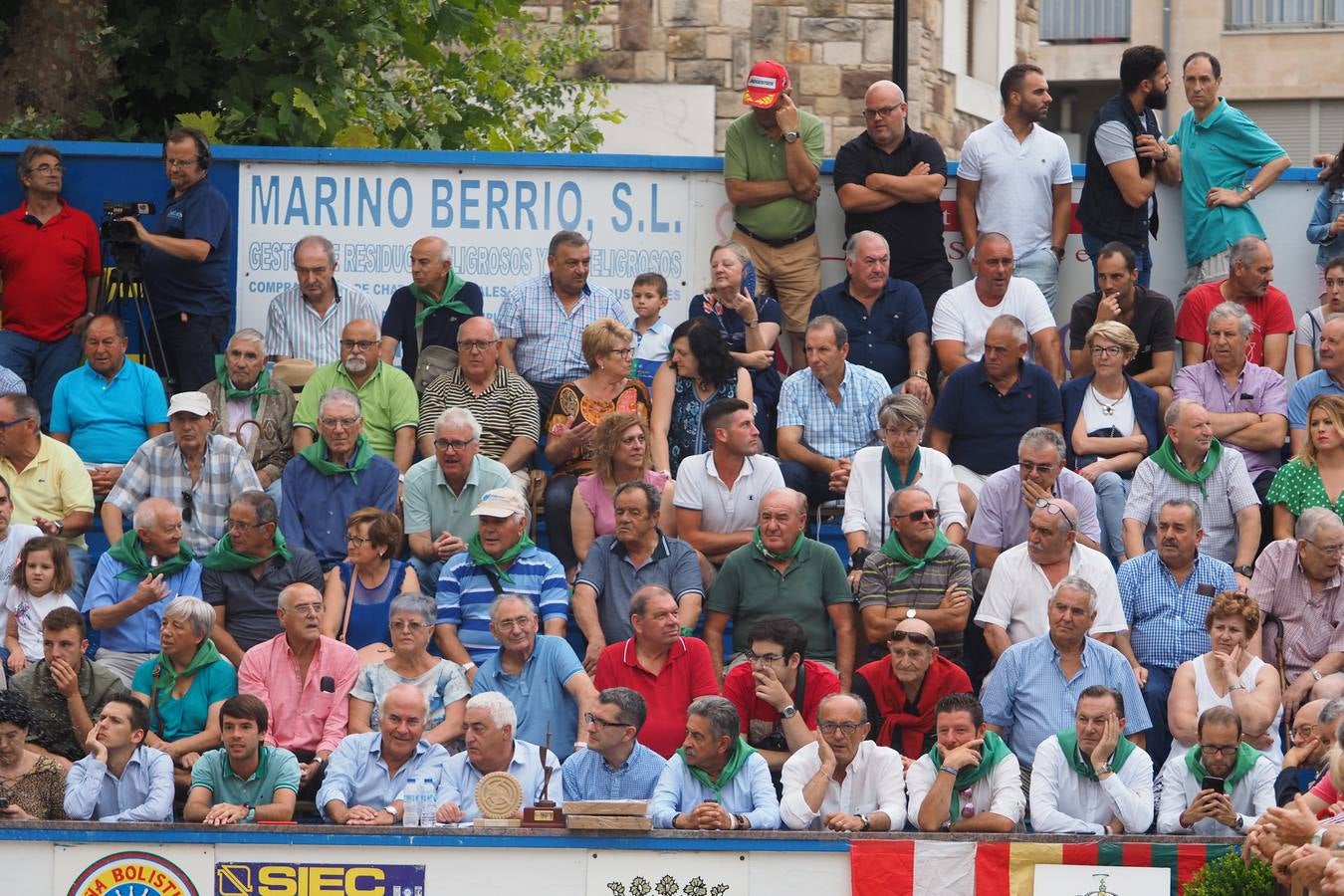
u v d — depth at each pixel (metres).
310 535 41.72
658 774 35.97
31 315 46.88
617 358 43.47
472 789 35.75
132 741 35.66
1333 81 99.56
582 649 41.38
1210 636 38.25
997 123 48.06
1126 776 35.72
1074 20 102.50
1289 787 35.16
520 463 43.59
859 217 47.50
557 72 68.50
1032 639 38.19
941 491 41.75
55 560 39.62
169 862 34.00
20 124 52.16
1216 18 100.44
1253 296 46.69
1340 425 41.88
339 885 33.88
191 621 37.59
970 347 46.09
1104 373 43.97
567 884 33.84
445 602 39.75
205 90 55.53
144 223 49.03
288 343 46.47
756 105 46.97
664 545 40.31
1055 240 48.31
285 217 48.81
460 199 48.84
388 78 64.69
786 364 48.06
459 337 43.94
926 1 69.19
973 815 35.34
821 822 35.28
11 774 35.38
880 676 37.75
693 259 48.72
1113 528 42.72
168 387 46.53
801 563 40.03
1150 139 47.69
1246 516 42.06
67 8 52.69
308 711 37.59
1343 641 39.69
